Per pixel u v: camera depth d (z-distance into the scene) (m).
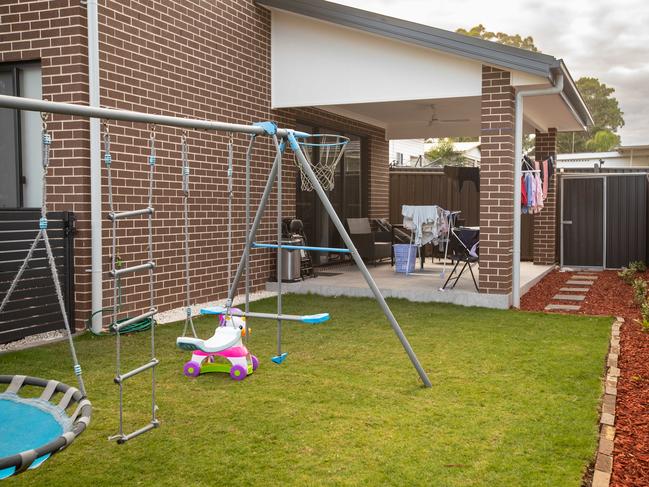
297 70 8.91
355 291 8.52
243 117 8.48
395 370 4.86
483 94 7.70
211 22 7.81
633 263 11.98
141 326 6.26
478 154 36.62
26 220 5.69
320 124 10.47
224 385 4.50
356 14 8.09
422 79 8.16
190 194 7.54
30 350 5.41
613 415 3.82
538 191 8.66
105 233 6.29
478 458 3.20
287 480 2.97
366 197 12.52
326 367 4.96
